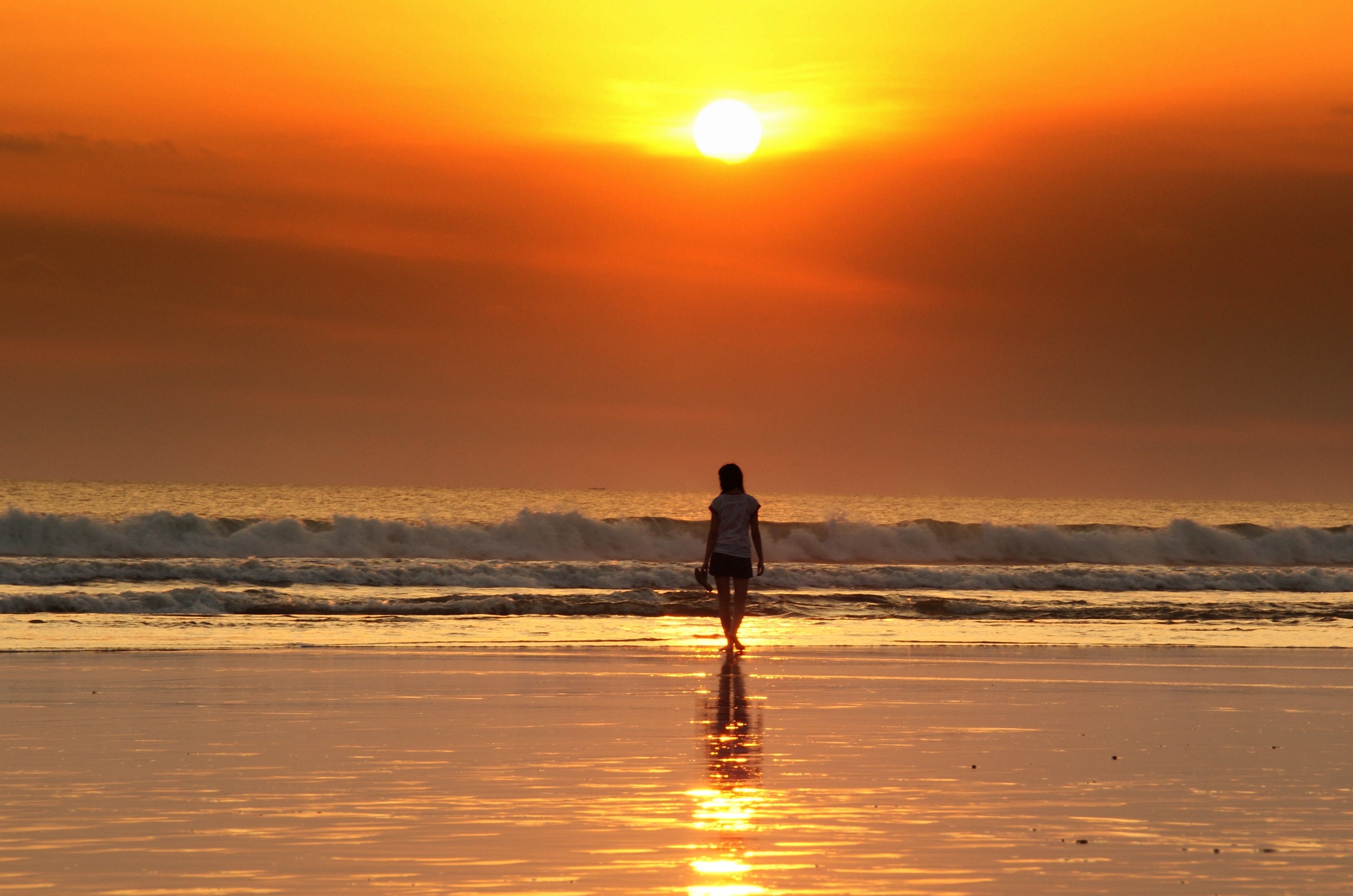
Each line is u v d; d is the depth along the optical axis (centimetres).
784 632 5328
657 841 1692
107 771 2183
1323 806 1956
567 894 1442
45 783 2075
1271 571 8669
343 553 11031
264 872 1530
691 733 2636
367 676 3644
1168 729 2775
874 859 1608
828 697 3269
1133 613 6300
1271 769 2277
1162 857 1628
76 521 10544
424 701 3119
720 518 4766
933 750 2458
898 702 3191
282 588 7475
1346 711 3089
